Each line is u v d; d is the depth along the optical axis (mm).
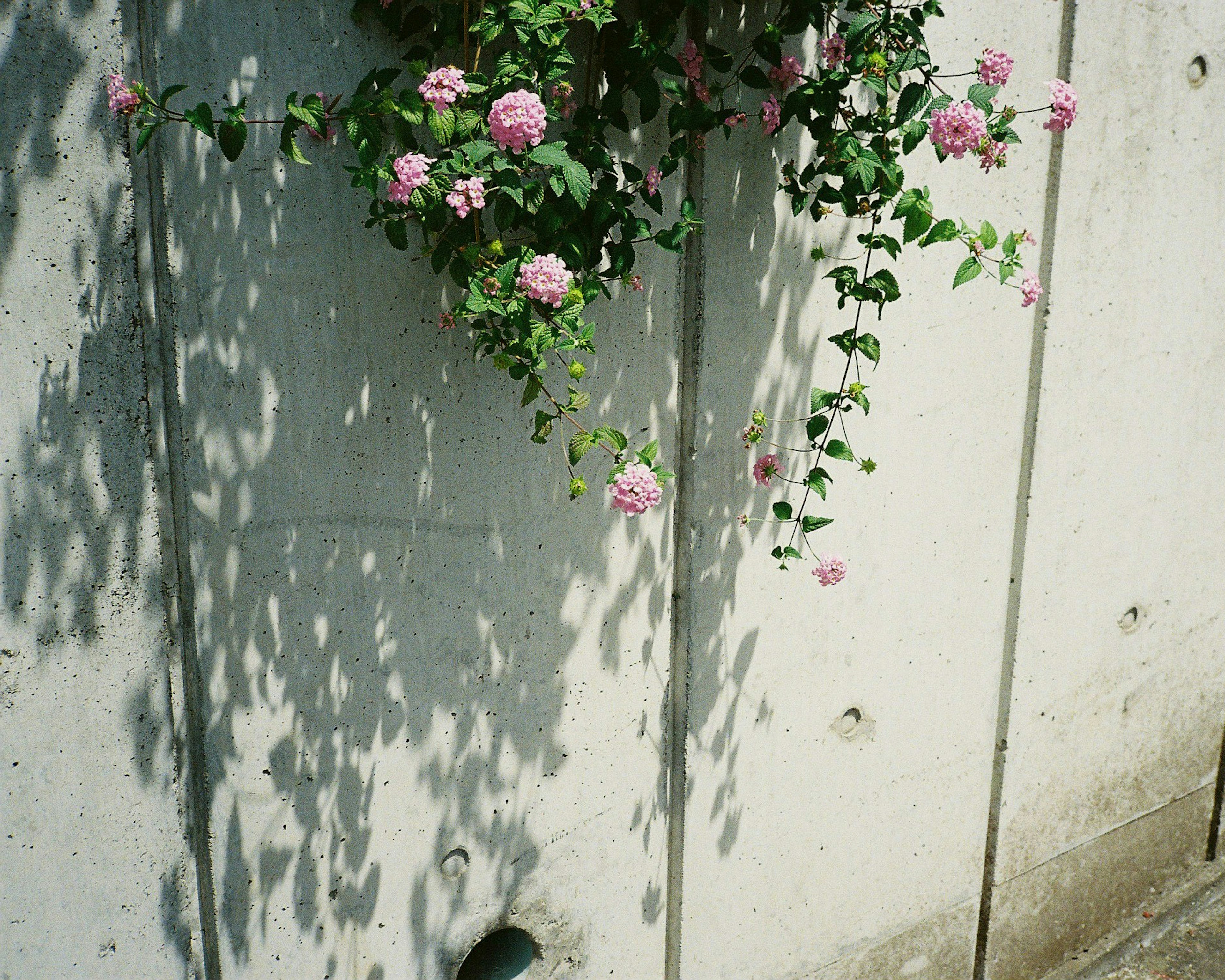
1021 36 2691
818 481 2281
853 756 2920
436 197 1729
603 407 2303
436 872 2330
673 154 2059
